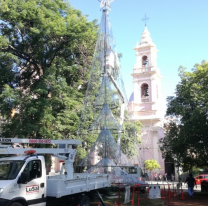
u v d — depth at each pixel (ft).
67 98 64.13
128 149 65.00
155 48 156.97
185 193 69.10
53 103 63.82
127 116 64.03
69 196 36.68
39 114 58.95
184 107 70.23
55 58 73.10
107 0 61.87
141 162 84.84
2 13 61.46
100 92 57.36
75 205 36.45
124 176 51.39
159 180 130.00
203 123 63.82
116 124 56.90
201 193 69.15
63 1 77.15
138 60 156.46
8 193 27.73
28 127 57.62
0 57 63.67
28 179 30.22
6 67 67.26
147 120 146.61
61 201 36.11
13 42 69.67
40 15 63.41
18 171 29.63
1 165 31.01
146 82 152.46
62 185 33.27
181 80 75.20
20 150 32.73
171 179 139.85
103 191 45.62
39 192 31.45
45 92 61.82
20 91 64.23
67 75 73.77
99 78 61.98
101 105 57.06
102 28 60.44
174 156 80.12
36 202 30.89
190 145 69.67
